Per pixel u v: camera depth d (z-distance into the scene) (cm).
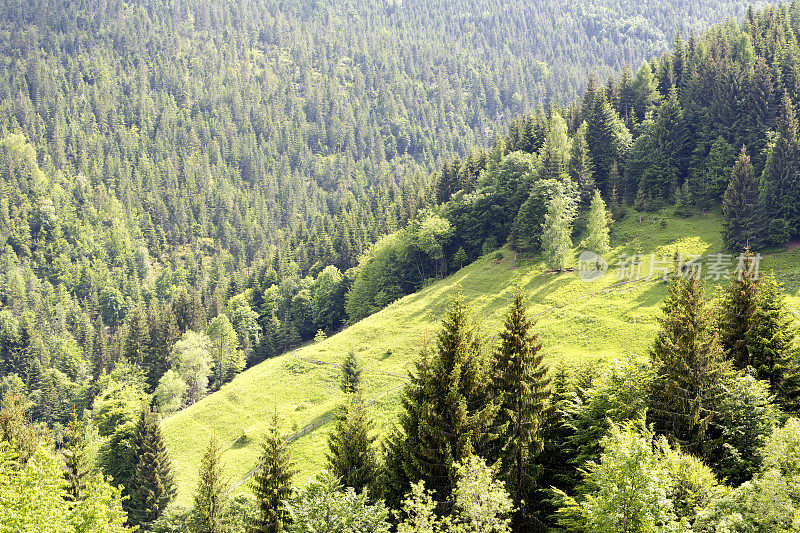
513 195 13475
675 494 3309
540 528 4072
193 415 9394
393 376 9119
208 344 13025
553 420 4462
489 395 4447
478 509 3117
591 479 3438
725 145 12344
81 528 3750
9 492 3550
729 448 4103
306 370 10194
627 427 3375
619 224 12144
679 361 4297
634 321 8706
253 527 4344
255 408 9281
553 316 9562
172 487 6781
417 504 3259
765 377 5025
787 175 10506
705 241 10631
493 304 10606
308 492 3656
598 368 5509
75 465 5931
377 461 4647
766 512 2842
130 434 7344
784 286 8738
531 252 12288
